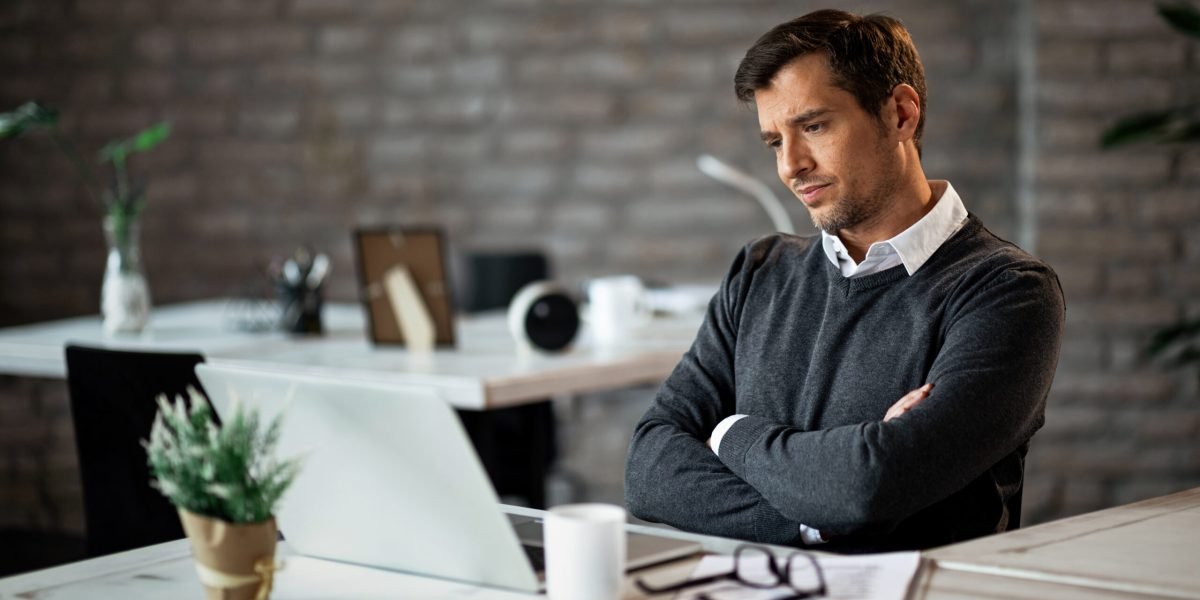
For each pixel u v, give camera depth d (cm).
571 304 267
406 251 276
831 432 144
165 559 130
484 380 233
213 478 106
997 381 144
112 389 205
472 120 422
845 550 149
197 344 291
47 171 427
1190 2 362
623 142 415
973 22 396
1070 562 119
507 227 423
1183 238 376
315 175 428
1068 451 388
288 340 297
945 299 153
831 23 154
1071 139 376
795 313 165
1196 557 120
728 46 408
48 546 404
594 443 425
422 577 122
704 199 413
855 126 153
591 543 106
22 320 431
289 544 133
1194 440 382
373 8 423
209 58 425
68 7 423
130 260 313
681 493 157
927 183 162
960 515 150
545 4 415
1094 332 382
